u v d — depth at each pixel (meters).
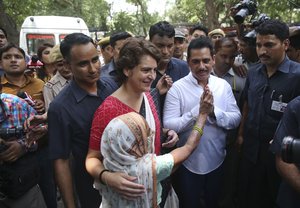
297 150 1.36
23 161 2.38
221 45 3.45
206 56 2.66
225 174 3.38
